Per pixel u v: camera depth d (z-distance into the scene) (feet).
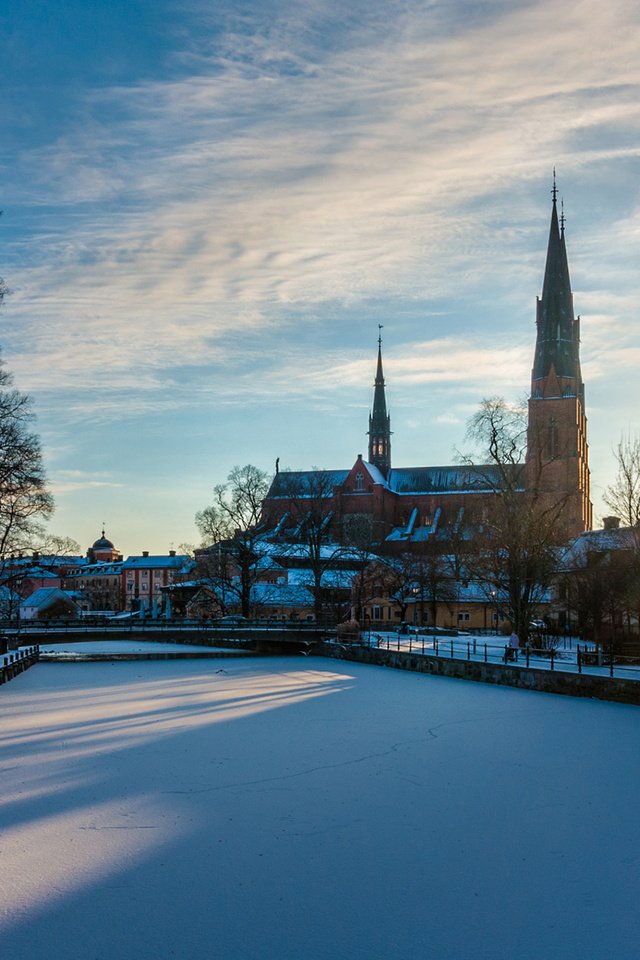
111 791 101.35
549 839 85.56
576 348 533.96
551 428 462.19
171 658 304.30
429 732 139.44
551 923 66.69
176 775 109.29
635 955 61.67
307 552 464.65
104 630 318.24
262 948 62.03
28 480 199.31
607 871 77.10
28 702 176.45
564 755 121.49
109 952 61.11
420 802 97.81
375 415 654.12
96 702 176.55
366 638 314.35
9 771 110.73
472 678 212.43
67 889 71.67
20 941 62.59
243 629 318.04
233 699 181.16
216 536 396.37
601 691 172.76
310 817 91.86
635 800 99.04
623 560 236.22
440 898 70.95
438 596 429.38
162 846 82.17
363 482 596.70
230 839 84.43
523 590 273.75
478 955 61.41
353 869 77.10
